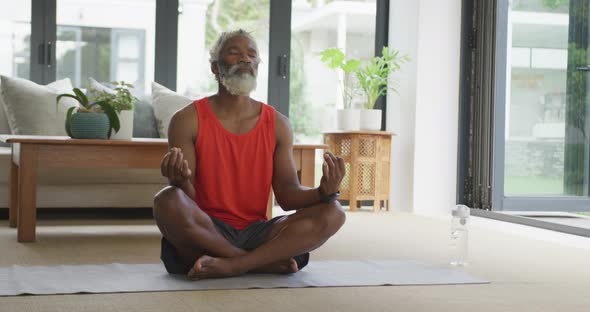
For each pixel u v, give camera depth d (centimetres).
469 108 544
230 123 246
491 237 390
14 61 549
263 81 594
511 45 512
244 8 591
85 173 430
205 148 241
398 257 302
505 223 475
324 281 235
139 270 250
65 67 559
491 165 516
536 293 229
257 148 245
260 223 246
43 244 326
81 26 562
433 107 546
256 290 218
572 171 480
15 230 386
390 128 582
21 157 331
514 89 510
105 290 212
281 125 252
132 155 346
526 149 503
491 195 515
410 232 405
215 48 244
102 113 350
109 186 435
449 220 484
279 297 209
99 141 337
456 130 548
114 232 381
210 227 228
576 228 417
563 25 486
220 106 247
